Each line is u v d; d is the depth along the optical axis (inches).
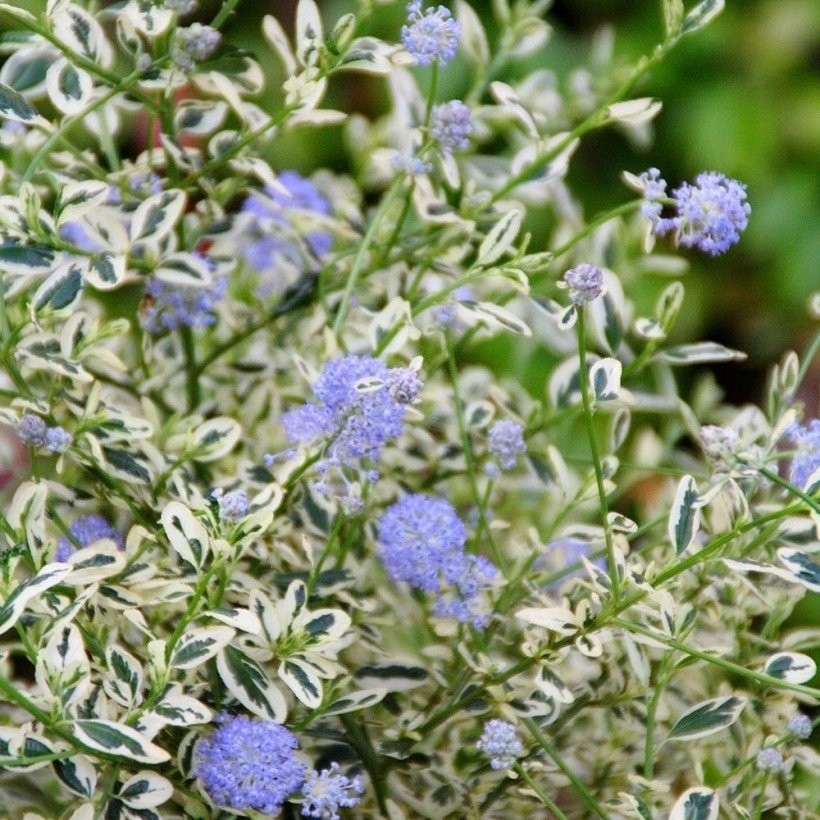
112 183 36.2
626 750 35.9
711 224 33.3
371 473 33.4
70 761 32.3
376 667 34.7
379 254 37.3
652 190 33.8
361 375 32.7
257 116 36.2
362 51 34.9
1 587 31.6
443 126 35.4
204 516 32.9
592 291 32.3
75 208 33.8
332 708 33.3
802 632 35.9
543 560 37.3
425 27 34.7
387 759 34.6
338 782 32.4
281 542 35.0
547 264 34.3
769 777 33.9
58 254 34.0
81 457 34.2
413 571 33.9
